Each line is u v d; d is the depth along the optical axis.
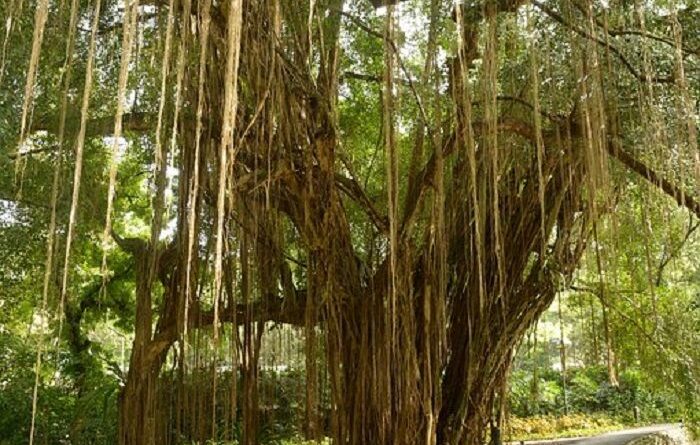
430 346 4.91
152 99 4.79
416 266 5.07
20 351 8.85
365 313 5.03
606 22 4.23
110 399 8.32
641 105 4.21
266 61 4.14
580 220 5.38
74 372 9.55
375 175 6.88
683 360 6.44
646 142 4.45
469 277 5.09
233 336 5.29
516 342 5.43
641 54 4.42
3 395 8.45
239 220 5.08
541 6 4.35
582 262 6.01
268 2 4.01
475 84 4.68
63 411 8.66
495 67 4.06
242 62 4.12
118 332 10.85
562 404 13.90
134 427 5.77
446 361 5.16
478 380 5.15
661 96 4.59
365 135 7.07
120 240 6.30
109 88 5.31
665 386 6.85
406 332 4.78
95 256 9.26
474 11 4.46
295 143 4.63
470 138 3.95
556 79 4.64
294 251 6.53
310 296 5.04
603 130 4.05
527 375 12.19
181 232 4.75
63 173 5.34
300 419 6.50
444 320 4.88
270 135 4.28
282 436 6.91
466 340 5.18
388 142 3.74
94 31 2.23
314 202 4.83
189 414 5.96
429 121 4.92
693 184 4.85
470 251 5.04
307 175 4.71
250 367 5.55
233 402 5.34
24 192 5.89
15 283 7.07
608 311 6.28
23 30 4.44
